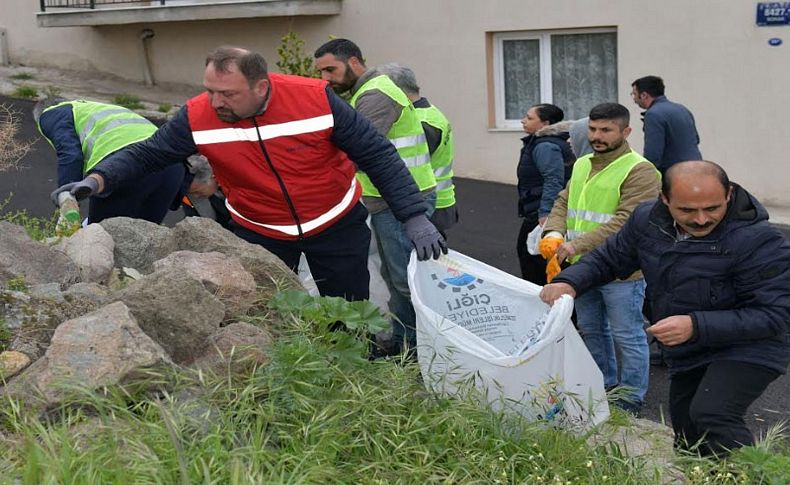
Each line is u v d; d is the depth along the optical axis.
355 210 4.96
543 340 4.07
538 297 4.45
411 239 4.63
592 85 13.19
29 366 3.76
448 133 6.64
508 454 3.78
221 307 4.08
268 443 3.57
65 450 3.11
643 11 12.37
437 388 4.07
